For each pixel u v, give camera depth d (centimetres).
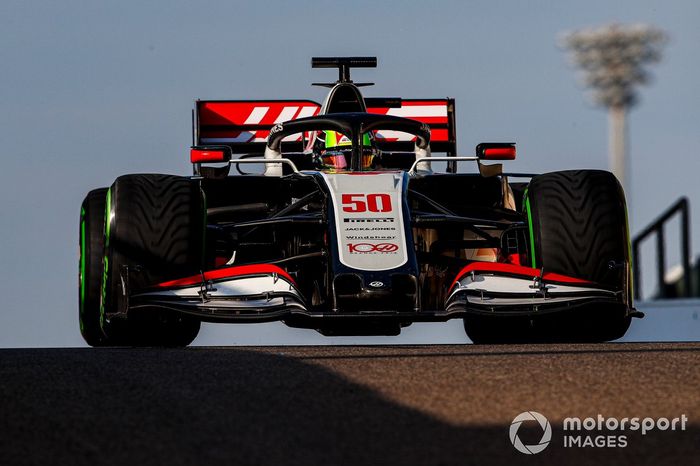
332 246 2503
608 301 2475
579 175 2702
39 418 1556
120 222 2567
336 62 3578
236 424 1519
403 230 2545
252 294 2434
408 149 3741
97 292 2822
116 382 1834
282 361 2070
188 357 2169
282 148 3762
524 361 2042
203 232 2638
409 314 2383
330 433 1469
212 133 3928
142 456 1352
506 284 2477
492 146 2856
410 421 1537
